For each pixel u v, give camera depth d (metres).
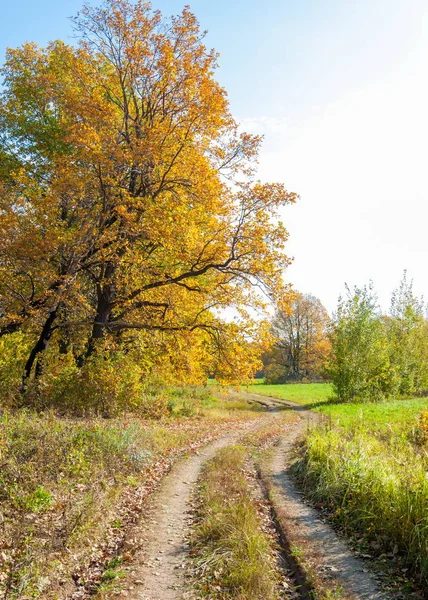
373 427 17.61
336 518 8.53
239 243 18.67
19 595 5.39
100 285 18.84
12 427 10.70
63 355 19.16
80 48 20.50
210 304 21.22
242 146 20.14
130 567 6.46
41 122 22.67
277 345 72.94
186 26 19.95
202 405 29.69
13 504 7.43
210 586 5.77
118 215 17.70
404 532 6.73
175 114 19.80
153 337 21.64
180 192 19.75
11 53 22.98
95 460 10.34
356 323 37.47
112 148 17.02
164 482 11.13
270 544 7.31
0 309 17.56
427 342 43.94
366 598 5.41
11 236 15.79
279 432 21.52
